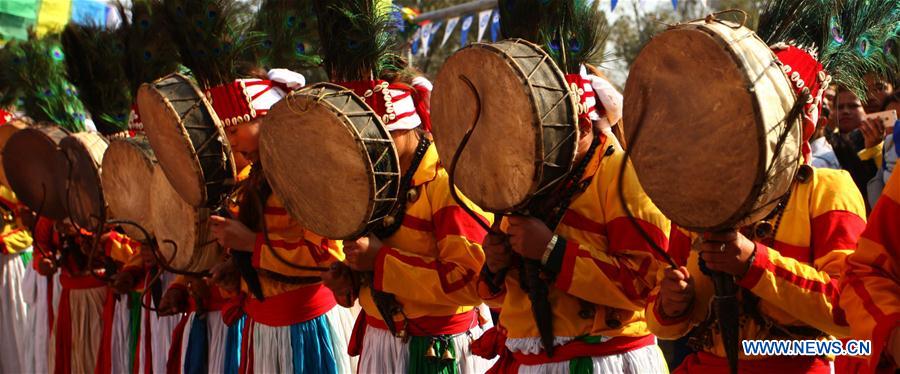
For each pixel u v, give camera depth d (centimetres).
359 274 335
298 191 321
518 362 285
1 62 564
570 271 258
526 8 272
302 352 370
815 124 241
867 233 221
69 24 502
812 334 245
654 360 279
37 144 520
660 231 263
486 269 281
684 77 211
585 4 275
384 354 336
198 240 390
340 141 296
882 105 390
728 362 231
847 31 251
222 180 356
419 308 325
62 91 544
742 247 226
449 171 255
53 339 540
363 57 327
